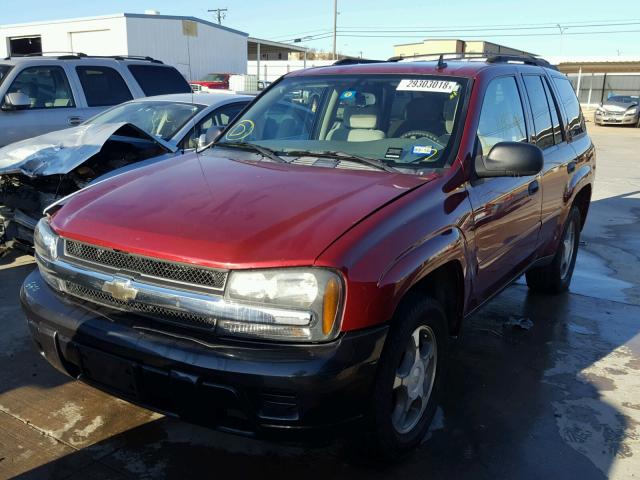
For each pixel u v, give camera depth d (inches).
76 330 106.1
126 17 942.4
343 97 154.8
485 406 141.3
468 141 135.3
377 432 106.4
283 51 2420.0
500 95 158.1
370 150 139.0
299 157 139.9
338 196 113.4
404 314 108.1
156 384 100.1
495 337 182.7
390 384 105.7
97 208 115.6
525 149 130.0
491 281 150.0
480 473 116.5
